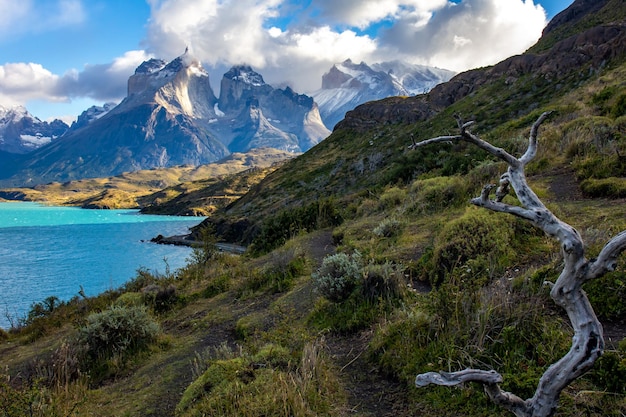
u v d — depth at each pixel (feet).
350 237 37.81
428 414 12.41
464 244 22.86
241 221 153.69
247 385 14.75
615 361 11.37
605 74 96.37
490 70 177.68
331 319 21.09
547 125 55.72
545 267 17.01
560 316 14.74
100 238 180.75
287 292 29.89
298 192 168.25
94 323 25.67
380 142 182.09
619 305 14.43
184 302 35.81
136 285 47.32
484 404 11.91
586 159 35.78
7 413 15.17
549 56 145.59
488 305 15.26
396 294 21.09
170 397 17.62
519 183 6.40
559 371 6.08
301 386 13.99
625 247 5.64
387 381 14.94
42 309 47.16
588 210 24.97
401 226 34.27
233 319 27.55
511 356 13.25
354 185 142.10
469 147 63.87
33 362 25.36
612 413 10.27
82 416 16.74
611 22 151.43
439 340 14.94
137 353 24.52
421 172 63.16
